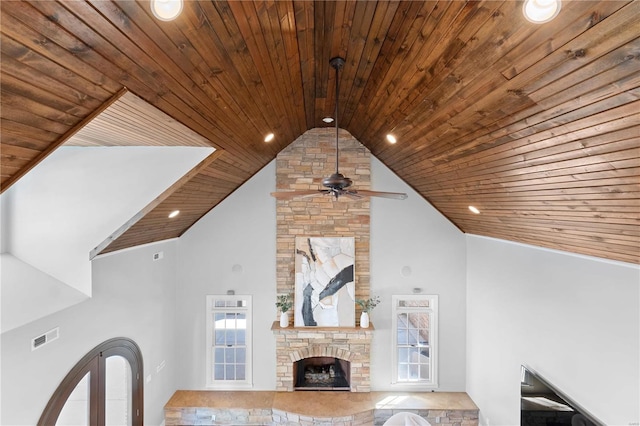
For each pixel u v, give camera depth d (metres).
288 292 5.90
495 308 4.88
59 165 3.53
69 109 1.60
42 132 1.62
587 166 2.05
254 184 5.93
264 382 5.92
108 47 1.39
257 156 4.80
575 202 2.50
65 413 3.94
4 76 1.21
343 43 2.26
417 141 3.52
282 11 1.76
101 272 3.99
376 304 5.88
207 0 1.39
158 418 5.26
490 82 1.92
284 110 3.58
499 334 4.75
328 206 5.90
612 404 2.83
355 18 1.92
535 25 1.39
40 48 1.19
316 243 5.84
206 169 3.77
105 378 4.05
